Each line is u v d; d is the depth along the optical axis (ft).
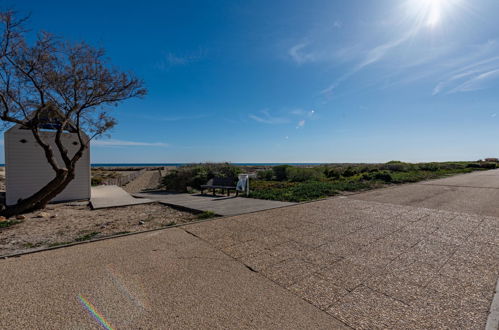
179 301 7.98
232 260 11.34
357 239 14.25
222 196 33.45
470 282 9.12
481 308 7.47
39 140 22.72
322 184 41.83
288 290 8.69
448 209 22.67
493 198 28.45
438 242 13.65
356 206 24.31
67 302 7.89
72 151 31.04
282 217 19.77
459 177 58.90
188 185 43.06
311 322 6.92
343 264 10.84
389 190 36.37
